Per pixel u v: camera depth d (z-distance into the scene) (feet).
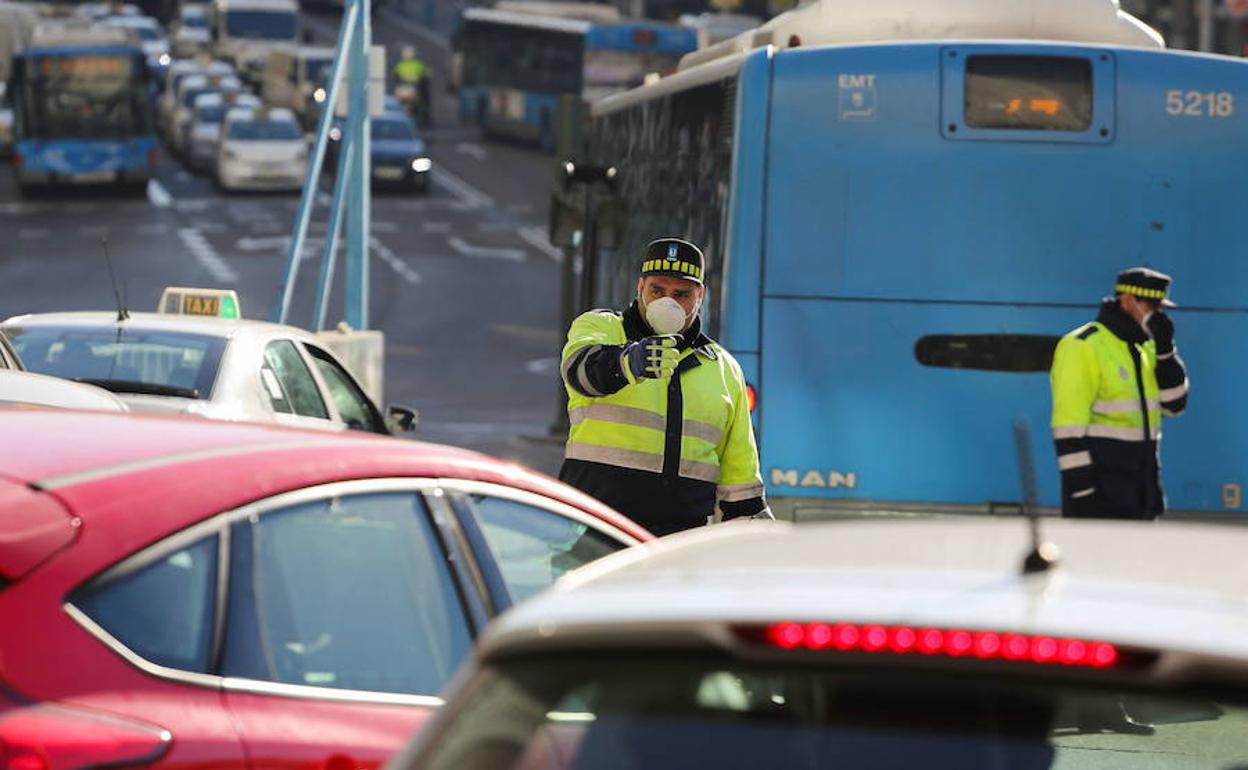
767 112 124.16
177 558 40.09
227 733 38.70
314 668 41.88
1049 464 124.57
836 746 26.21
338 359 121.19
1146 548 30.04
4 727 35.65
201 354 107.76
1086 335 115.96
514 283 483.92
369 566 44.37
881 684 25.88
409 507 46.19
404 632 44.55
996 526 32.83
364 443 46.78
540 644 27.32
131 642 38.45
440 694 44.55
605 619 26.86
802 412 123.95
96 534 39.04
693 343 82.48
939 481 124.26
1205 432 127.34
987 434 124.57
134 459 42.11
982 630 24.93
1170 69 126.11
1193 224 126.31
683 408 81.56
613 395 81.41
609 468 81.51
